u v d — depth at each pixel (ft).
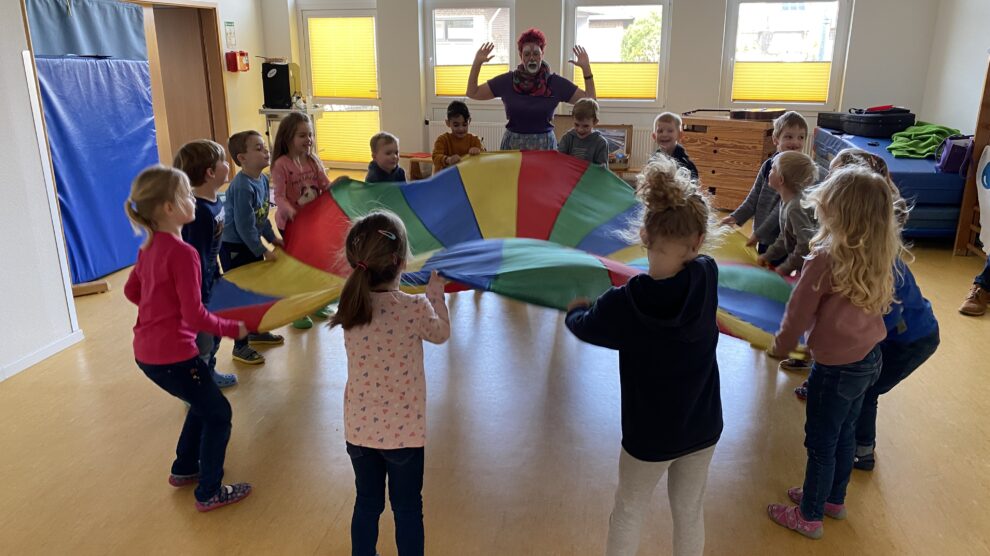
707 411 5.17
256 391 9.48
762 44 22.06
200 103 25.03
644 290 4.93
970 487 7.36
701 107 22.65
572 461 7.86
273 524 6.82
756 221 10.06
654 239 4.95
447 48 25.34
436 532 6.68
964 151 15.05
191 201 6.50
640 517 5.38
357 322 5.35
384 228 5.47
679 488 5.41
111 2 17.24
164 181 6.18
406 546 5.66
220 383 9.57
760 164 19.19
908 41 20.27
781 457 7.93
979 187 14.66
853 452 6.63
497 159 10.22
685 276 4.88
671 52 22.35
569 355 10.67
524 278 6.49
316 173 10.57
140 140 15.30
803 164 7.84
